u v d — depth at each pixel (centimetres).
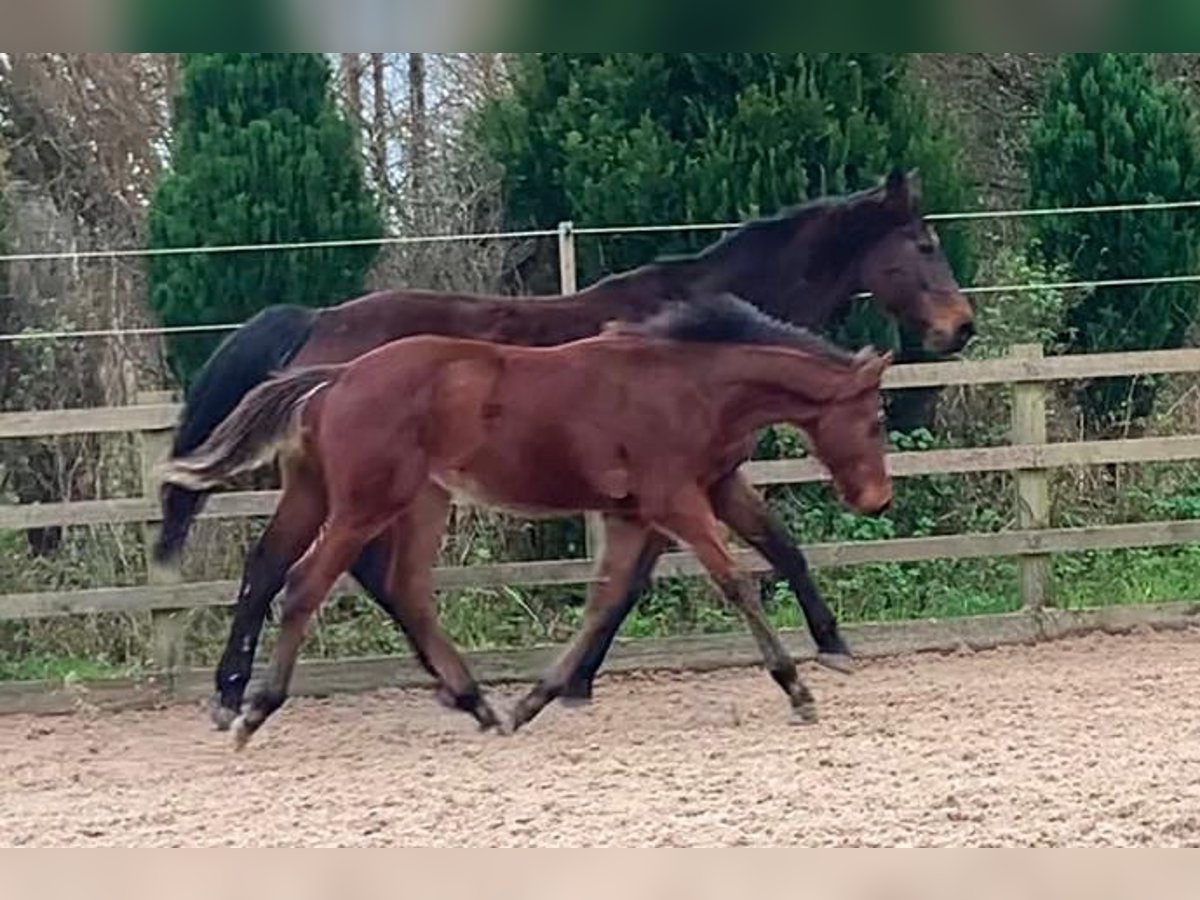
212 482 695
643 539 734
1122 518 973
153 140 1134
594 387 706
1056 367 849
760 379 714
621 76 969
